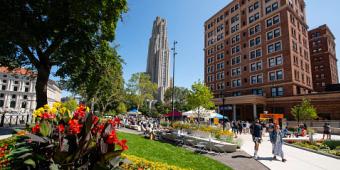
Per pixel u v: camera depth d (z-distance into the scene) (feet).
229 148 39.14
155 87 206.49
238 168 26.94
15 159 9.93
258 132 35.09
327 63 235.20
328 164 31.01
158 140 53.47
